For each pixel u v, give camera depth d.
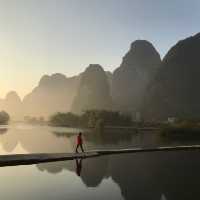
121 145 50.72
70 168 26.11
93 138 70.19
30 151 39.62
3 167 26.23
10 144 50.94
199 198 16.27
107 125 166.62
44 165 27.62
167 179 21.58
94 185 19.45
